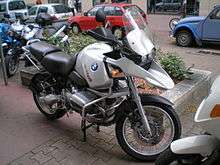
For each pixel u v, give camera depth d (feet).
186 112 18.57
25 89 22.53
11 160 13.91
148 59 12.84
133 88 12.91
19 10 66.80
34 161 13.79
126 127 13.58
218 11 41.60
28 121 17.49
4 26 25.79
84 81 14.06
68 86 15.16
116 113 13.47
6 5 66.28
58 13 60.59
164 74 12.91
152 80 12.41
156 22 67.00
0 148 14.85
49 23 25.62
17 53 25.40
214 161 8.77
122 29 12.87
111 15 46.34
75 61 14.47
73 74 14.43
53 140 15.46
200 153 9.00
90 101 13.73
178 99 17.81
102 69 13.17
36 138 15.69
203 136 9.16
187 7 67.51
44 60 15.83
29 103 19.97
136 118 13.37
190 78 21.63
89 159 13.87
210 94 8.50
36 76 17.11
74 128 16.62
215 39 42.19
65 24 25.90
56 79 15.61
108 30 12.72
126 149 13.57
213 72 29.35
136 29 12.96
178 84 20.44
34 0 90.07
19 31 25.89
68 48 22.40
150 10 73.61
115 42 12.57
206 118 8.28
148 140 13.57
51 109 17.08
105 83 13.20
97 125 14.88
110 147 14.78
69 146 14.89
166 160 9.51
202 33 42.73
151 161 13.64
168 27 61.21
